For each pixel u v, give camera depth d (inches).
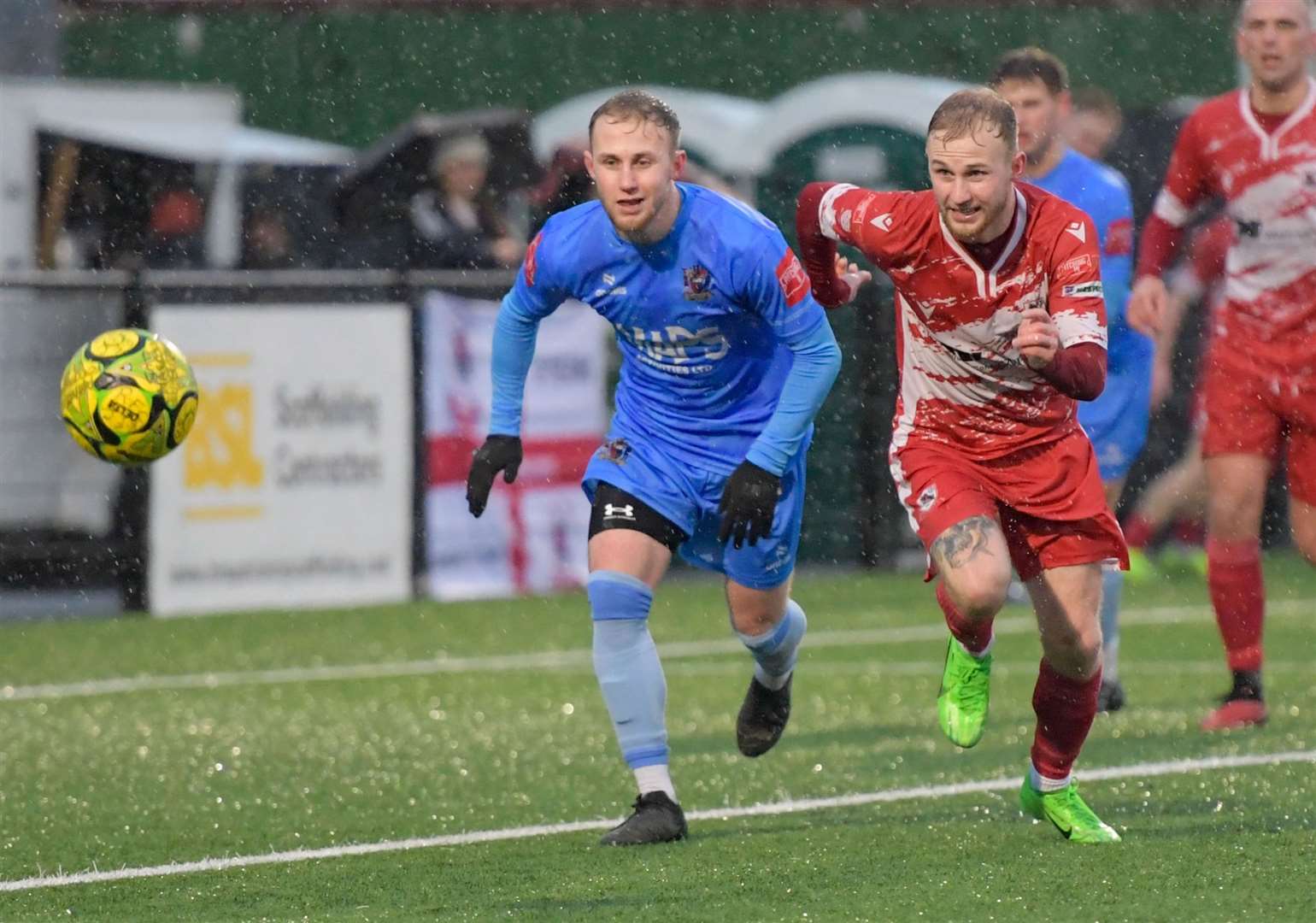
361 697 1053.8
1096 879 561.9
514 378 668.7
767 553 674.2
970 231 578.6
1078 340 575.8
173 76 2041.1
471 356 1499.8
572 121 1786.4
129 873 614.5
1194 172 898.1
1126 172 1722.4
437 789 774.5
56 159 1657.2
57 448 1441.9
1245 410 877.2
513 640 1278.3
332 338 1456.7
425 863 617.0
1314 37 984.3
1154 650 1191.6
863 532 1644.9
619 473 657.6
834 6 2098.9
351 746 889.5
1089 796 713.0
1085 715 621.6
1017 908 525.3
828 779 775.1
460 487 1498.5
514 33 2074.3
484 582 1505.9
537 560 1525.6
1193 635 1261.1
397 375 1475.1
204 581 1434.5
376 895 567.5
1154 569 1621.6
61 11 2016.5
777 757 835.4
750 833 654.5
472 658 1203.9
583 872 590.2
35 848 660.7
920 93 1678.2
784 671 721.6
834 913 523.8
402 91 2069.4
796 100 1700.3
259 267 1678.2
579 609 1421.0
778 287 623.2
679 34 2095.2
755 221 629.6
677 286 629.6
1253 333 879.7
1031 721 919.0
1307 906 524.1
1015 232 591.2
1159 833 633.0
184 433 709.3
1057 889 549.0
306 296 1464.1
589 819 700.0
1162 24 2057.1
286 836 677.3
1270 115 870.4
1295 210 869.2
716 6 2095.2
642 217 605.0
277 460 1446.9
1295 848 603.8
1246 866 577.3
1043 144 906.1
